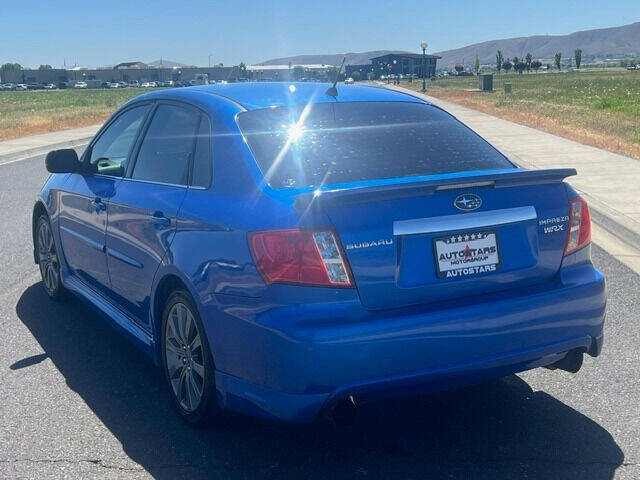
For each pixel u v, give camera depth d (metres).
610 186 10.59
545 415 3.82
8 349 4.89
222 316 3.28
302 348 2.98
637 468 3.27
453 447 3.49
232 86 4.35
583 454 3.40
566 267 3.54
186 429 3.72
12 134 24.52
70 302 5.95
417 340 3.11
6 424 3.78
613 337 4.96
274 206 3.21
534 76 112.56
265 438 3.61
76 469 3.31
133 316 4.46
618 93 46.69
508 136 18.75
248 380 3.21
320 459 3.40
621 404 3.93
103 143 5.08
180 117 4.18
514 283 3.41
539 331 3.38
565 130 20.27
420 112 4.20
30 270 6.89
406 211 3.18
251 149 3.58
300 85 4.41
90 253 4.89
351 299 3.08
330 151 3.62
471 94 52.12
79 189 5.03
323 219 3.06
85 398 4.11
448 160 3.74
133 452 3.47
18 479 3.22
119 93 98.00
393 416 3.85
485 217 3.32
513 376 4.36
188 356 3.70
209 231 3.43
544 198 3.49
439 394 4.10
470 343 3.21
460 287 3.28
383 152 3.69
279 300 3.05
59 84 166.00
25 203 10.71
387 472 3.27
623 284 6.22
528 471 3.26
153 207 3.95
